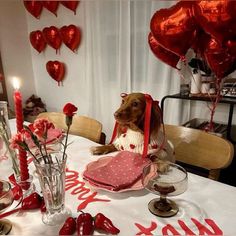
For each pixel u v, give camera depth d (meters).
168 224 0.70
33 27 2.98
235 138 1.85
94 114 2.66
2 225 0.71
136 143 1.06
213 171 1.09
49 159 0.73
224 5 1.04
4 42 2.80
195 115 2.07
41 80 3.17
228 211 0.74
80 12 2.49
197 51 1.52
